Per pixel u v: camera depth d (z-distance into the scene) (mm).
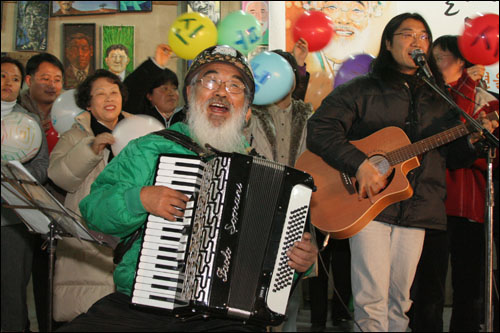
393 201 3281
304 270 2299
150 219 2209
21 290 3730
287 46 4852
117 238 2447
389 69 3420
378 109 3377
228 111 2514
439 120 3426
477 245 3910
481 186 3898
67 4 5426
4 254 3668
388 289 3391
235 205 2186
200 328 2148
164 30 5441
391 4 4852
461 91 4031
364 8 4844
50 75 4168
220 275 2145
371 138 3398
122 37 5426
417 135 3393
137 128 3361
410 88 3432
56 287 3439
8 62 3711
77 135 3561
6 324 3678
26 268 3777
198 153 2342
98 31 5457
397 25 3416
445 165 3475
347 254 4410
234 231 2172
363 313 3266
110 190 2330
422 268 3670
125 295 2322
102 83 3641
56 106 3793
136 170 2355
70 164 3303
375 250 3275
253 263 2209
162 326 2150
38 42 5445
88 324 2105
